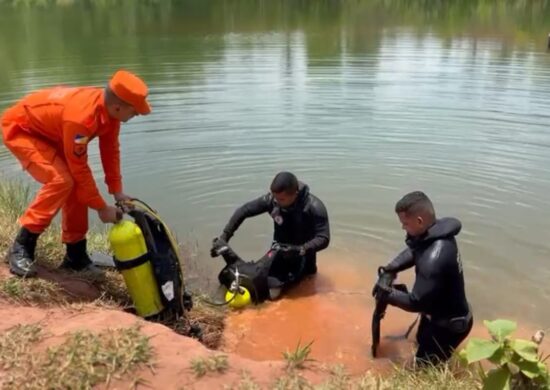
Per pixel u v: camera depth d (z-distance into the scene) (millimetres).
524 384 2588
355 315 4738
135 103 3838
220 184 7105
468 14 21938
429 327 4020
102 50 14648
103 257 4789
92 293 4191
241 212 5168
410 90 11047
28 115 3869
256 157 7895
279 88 11234
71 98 3805
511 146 8242
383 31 18109
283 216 5098
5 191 5887
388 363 4129
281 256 5090
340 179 7242
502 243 5793
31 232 3984
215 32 17859
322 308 4832
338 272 5387
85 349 3146
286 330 4516
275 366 3227
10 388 2904
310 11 23406
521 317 4680
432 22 20109
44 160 3869
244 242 5895
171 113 9750
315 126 9078
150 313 4105
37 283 3912
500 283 5148
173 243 4184
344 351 4273
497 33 17438
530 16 21062
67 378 2965
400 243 5879
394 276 4117
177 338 3408
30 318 3535
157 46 15250
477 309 4773
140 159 7809
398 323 4637
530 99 10367
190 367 3123
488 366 3877
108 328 3369
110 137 4176
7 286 3779
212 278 5234
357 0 26906
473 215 6348
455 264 3873
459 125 9109
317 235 5043
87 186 3871
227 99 10531
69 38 16562
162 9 23734
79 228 4277
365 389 3100
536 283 5145
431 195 6812
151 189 6961
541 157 7840
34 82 11094
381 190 6984
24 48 14867
